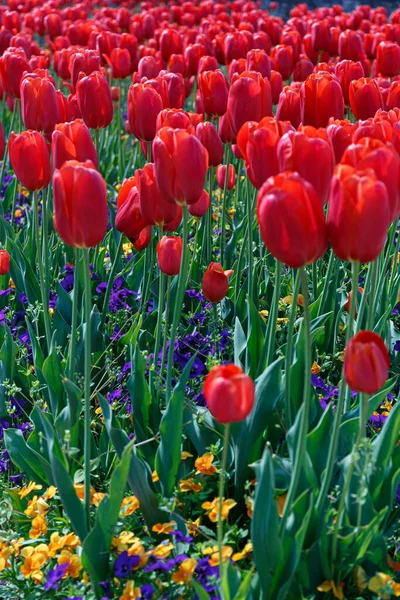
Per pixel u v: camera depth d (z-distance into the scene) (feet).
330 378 13.62
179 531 9.73
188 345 13.14
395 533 10.23
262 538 8.26
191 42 29.76
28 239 16.43
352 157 8.38
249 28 30.19
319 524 8.91
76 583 9.82
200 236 17.48
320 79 12.35
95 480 11.34
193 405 11.01
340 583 9.12
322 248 7.53
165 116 11.35
